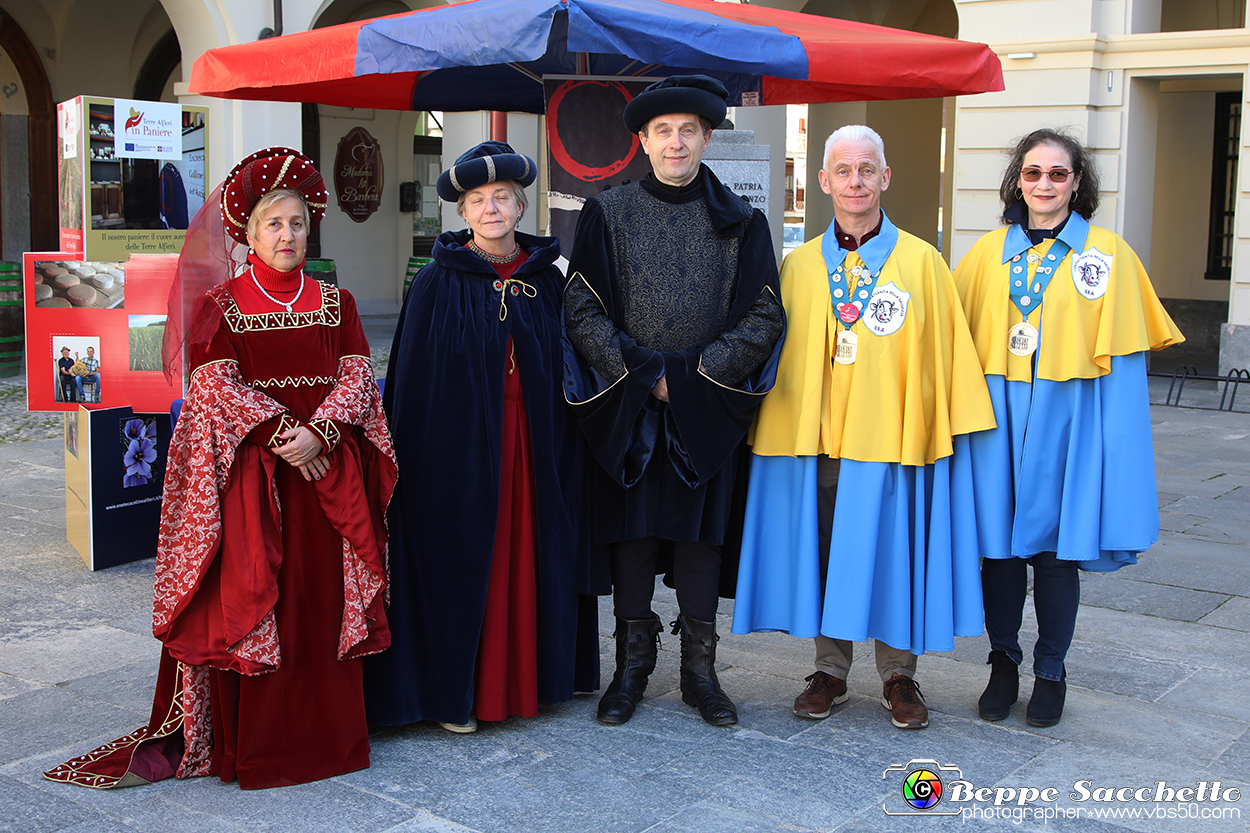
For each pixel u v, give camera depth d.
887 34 4.26
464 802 2.74
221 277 4.21
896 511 3.10
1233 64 9.46
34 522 5.55
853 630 3.07
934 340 3.09
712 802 2.75
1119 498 3.12
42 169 14.88
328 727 2.89
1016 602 3.27
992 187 10.36
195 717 2.84
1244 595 4.56
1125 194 10.04
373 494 3.00
